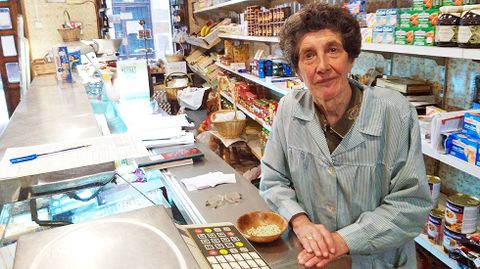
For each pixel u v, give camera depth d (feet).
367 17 6.50
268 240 3.54
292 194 4.18
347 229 3.61
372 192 3.83
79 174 3.65
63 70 10.00
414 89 6.50
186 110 14.01
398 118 3.71
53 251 2.04
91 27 23.40
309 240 3.47
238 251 2.92
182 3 24.00
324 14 3.50
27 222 3.96
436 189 6.05
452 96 6.55
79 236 2.19
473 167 4.67
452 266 5.42
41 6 22.03
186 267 1.94
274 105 10.27
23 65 12.66
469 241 5.30
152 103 9.87
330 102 3.75
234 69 14.57
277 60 11.61
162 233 2.23
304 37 3.55
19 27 14.29
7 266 3.06
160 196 5.17
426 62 7.02
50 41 22.58
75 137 4.66
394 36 5.86
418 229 3.72
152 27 28.63
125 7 27.73
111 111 8.81
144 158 5.58
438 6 5.12
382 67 8.20
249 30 12.66
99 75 10.94
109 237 2.18
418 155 3.68
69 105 6.60
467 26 4.60
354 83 3.99
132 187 4.81
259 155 10.96
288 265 3.34
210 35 17.98
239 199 4.57
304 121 4.02
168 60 22.09
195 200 4.54
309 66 3.59
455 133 5.14
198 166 5.65
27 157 3.87
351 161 3.79
